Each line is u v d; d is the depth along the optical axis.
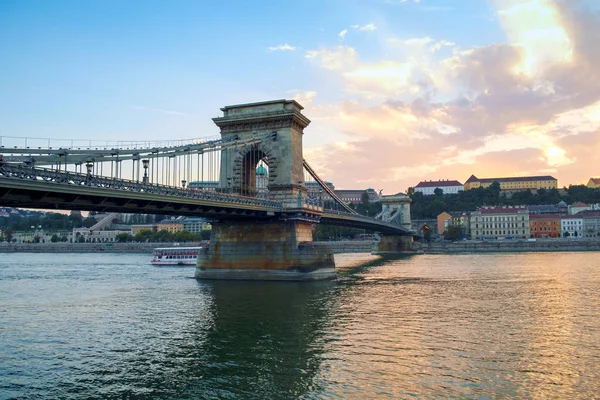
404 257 120.88
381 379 20.75
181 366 23.03
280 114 58.53
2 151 26.86
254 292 46.72
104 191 32.19
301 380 20.83
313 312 35.75
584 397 18.64
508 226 198.38
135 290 51.12
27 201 28.97
